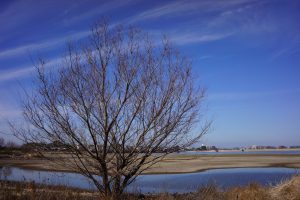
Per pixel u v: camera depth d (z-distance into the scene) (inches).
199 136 487.8
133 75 468.4
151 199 499.8
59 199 445.1
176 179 1189.1
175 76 474.6
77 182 743.1
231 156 3243.1
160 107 466.6
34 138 469.7
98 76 466.3
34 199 426.9
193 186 904.9
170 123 468.8
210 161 2253.9
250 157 2918.3
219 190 550.3
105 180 466.6
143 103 467.2
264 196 530.0
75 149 467.8
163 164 1932.8
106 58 469.4
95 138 463.5
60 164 475.2
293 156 3058.6
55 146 471.8
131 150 473.1
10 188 492.7
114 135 467.8
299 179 559.5
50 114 462.6
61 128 461.4
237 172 1485.0
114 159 473.1
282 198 517.3
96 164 472.1
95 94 464.4
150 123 466.9
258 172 1481.3
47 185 532.7
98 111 464.1
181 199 494.0
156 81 470.3
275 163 2038.6
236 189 574.9
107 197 440.1
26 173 1210.0
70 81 464.1
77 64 470.0
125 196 478.3
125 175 473.4
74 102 462.0
